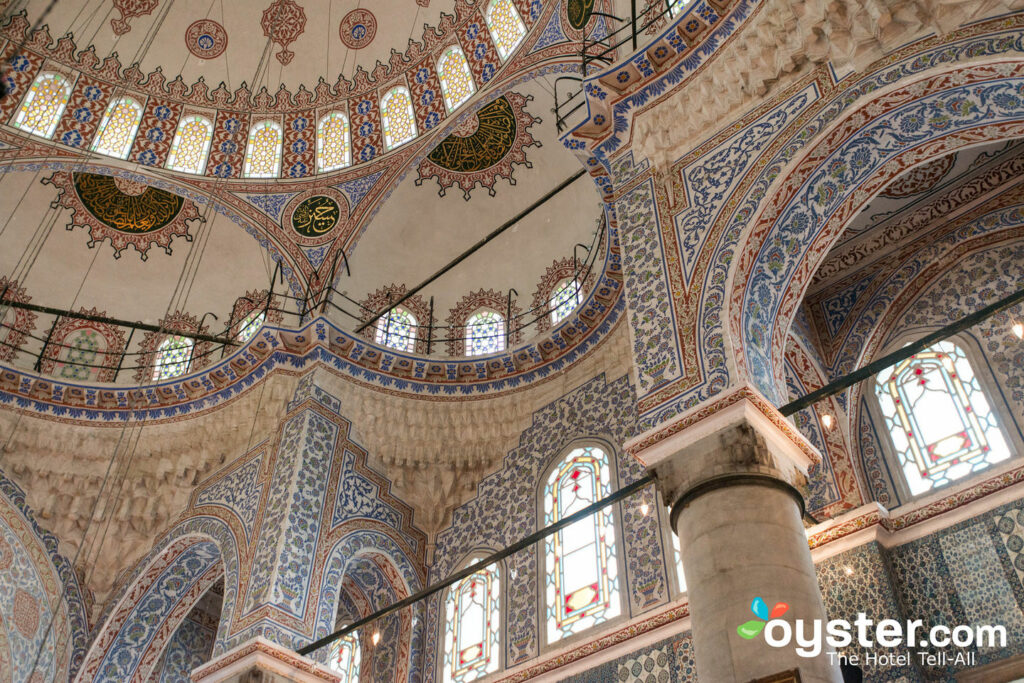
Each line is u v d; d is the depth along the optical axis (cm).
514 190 1223
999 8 610
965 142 643
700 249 699
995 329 818
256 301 1264
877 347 889
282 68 1341
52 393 1203
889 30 661
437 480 1135
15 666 1062
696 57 780
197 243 1319
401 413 1130
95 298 1309
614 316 1055
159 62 1317
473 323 1212
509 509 1055
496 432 1124
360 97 1308
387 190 1234
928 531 747
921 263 892
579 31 1047
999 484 729
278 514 989
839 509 805
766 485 552
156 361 1280
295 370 1121
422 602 1070
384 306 1214
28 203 1287
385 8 1320
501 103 1212
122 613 1112
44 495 1160
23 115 1230
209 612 1277
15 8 1230
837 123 673
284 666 870
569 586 934
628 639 826
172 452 1173
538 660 887
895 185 889
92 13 1285
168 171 1272
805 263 684
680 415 607
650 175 783
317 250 1224
